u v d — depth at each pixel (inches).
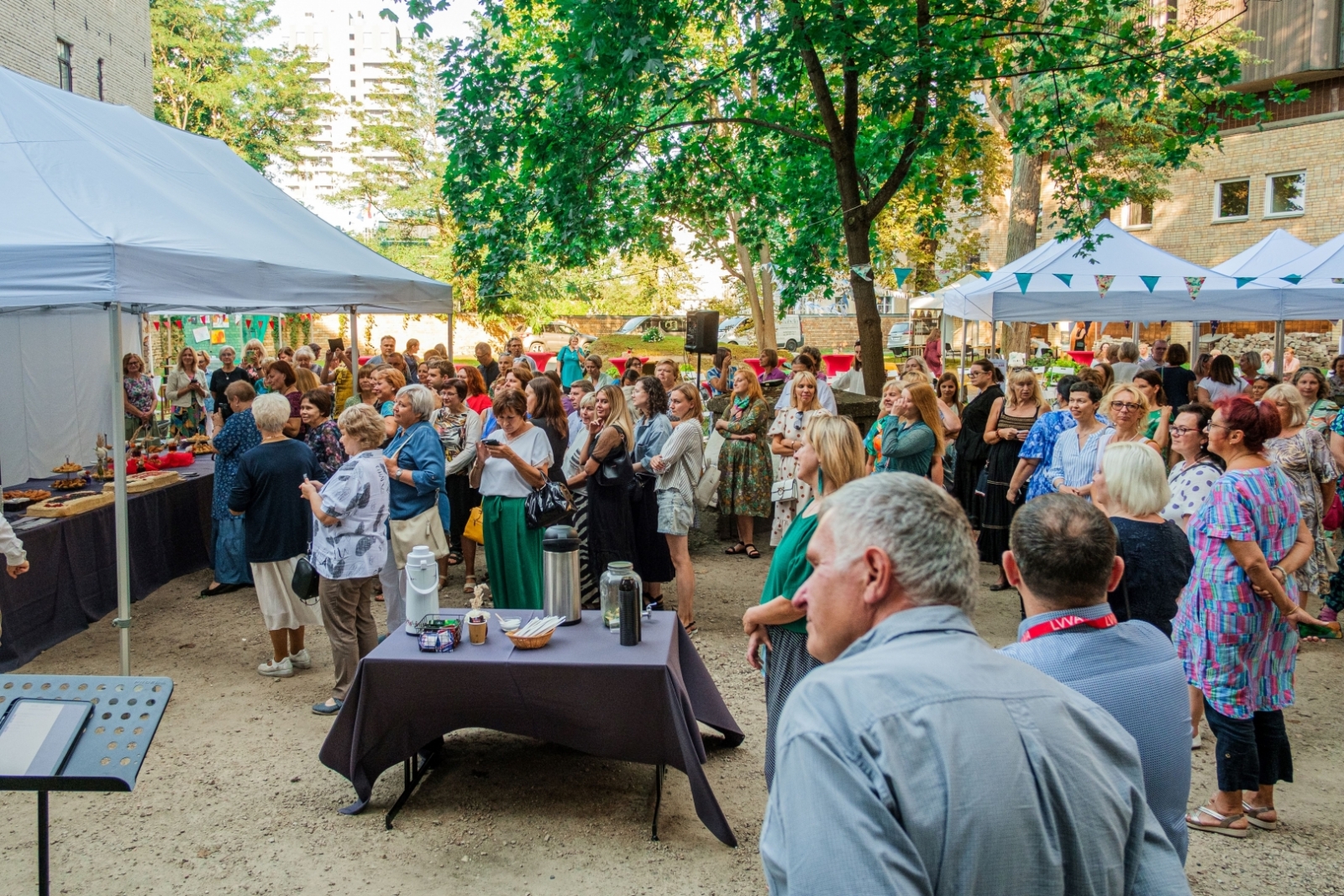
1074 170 356.8
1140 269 360.2
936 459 222.1
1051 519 73.7
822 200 397.1
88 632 234.5
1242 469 137.6
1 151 193.8
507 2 354.3
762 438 314.3
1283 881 125.4
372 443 179.9
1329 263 385.4
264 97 1594.5
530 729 137.6
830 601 56.0
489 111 339.6
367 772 140.7
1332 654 217.8
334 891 123.3
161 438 458.0
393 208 1417.3
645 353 778.2
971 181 362.3
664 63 331.3
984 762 45.8
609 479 217.2
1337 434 231.1
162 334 945.5
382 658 135.3
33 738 88.5
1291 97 306.2
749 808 145.4
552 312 1264.8
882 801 44.3
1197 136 328.5
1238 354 892.6
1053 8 341.1
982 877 44.3
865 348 358.9
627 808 145.5
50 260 166.7
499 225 346.3
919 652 49.9
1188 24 773.9
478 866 129.0
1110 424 210.5
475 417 274.5
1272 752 137.8
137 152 235.9
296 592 177.5
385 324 1328.7
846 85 343.3
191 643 226.8
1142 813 52.6
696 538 340.8
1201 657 136.5
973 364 278.7
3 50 605.3
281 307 319.9
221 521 269.0
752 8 364.5
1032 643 74.2
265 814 143.9
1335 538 315.0
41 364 364.8
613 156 353.1
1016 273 363.3
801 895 43.4
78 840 136.8
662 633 145.3
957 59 317.4
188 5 1544.0
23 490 265.4
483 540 215.9
